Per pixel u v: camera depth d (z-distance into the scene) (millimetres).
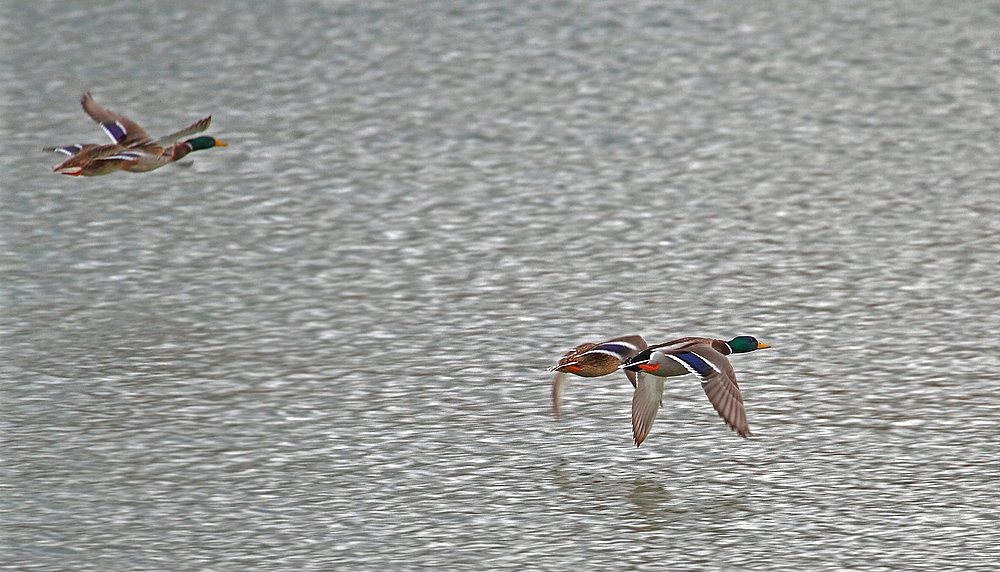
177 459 18391
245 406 19812
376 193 27891
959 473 17766
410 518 16969
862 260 24484
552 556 16109
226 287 23938
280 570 15891
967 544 16172
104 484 17766
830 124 30859
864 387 20094
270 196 27812
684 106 31969
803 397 19859
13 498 17422
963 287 23344
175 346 21719
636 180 28297
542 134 30641
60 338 21969
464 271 24422
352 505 17266
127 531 16734
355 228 26344
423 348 21578
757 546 16266
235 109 32094
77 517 17031
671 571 15758
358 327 22359
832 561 15891
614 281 23891
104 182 28453
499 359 21188
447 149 29938
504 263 24703
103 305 23250
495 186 28141
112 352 21453
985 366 20609
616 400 19844
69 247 25578
